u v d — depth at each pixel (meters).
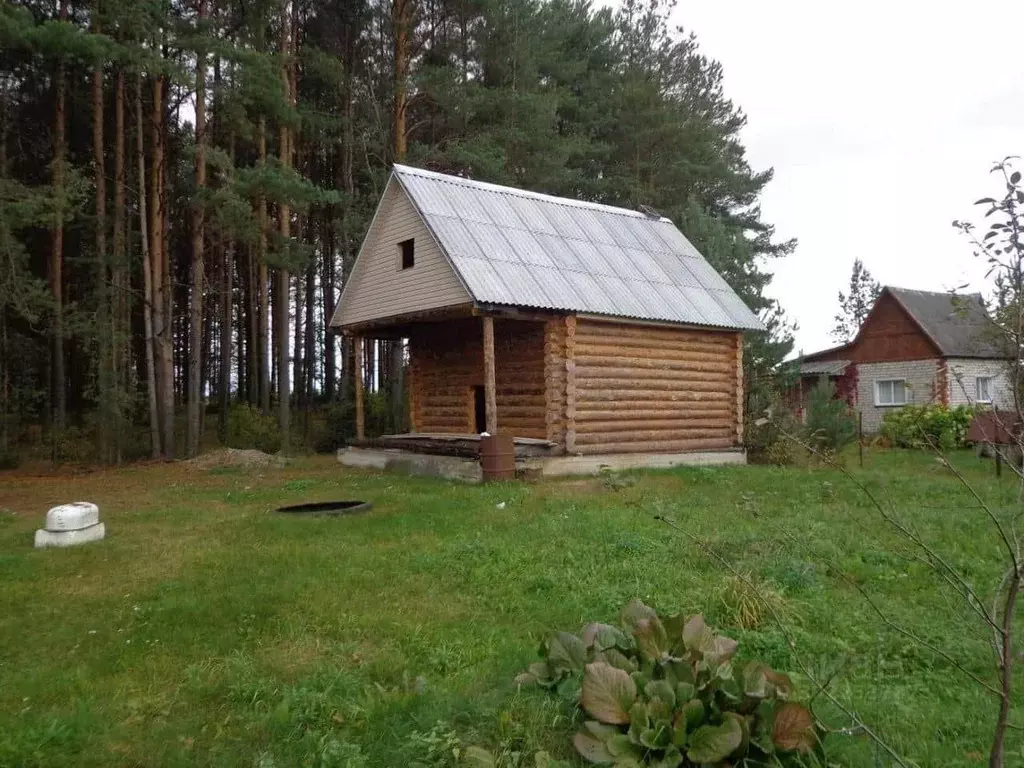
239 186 19.64
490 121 26.64
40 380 29.03
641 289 17.48
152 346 22.47
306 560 8.06
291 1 25.02
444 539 9.09
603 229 19.66
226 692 4.79
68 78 24.31
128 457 22.50
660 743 3.56
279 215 26.92
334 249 33.19
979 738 3.96
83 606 6.70
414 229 16.95
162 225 22.45
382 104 27.52
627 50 33.50
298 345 35.28
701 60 35.19
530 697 4.40
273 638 5.78
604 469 4.42
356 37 27.83
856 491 12.09
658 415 17.14
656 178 30.81
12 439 23.64
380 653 5.43
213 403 40.69
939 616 6.03
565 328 15.55
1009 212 3.04
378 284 18.38
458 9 26.31
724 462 17.86
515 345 16.97
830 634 5.64
